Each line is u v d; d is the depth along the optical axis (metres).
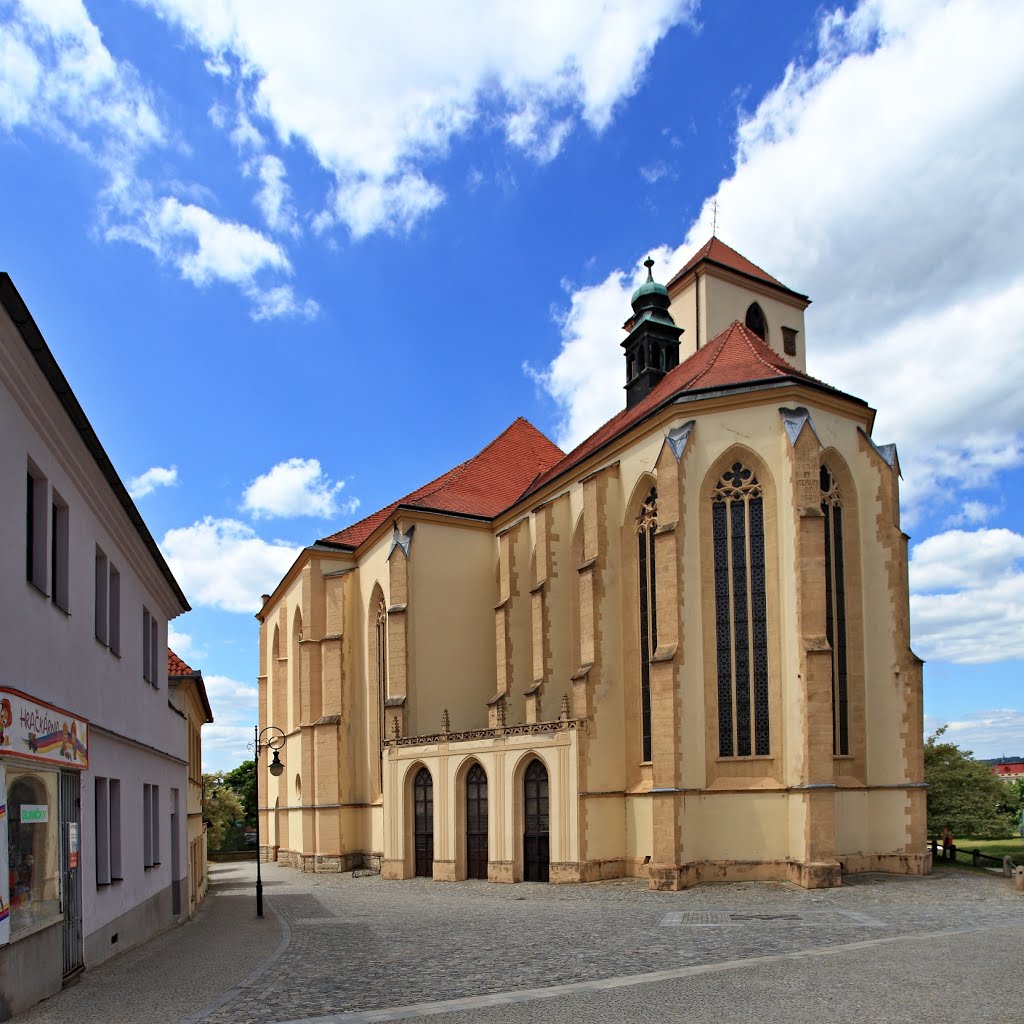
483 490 60.72
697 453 40.19
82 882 18.67
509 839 41.56
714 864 37.00
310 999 15.84
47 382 16.03
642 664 42.25
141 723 26.09
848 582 39.84
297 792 64.56
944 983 15.48
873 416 42.00
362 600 61.28
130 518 23.06
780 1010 13.96
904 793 37.53
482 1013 14.45
